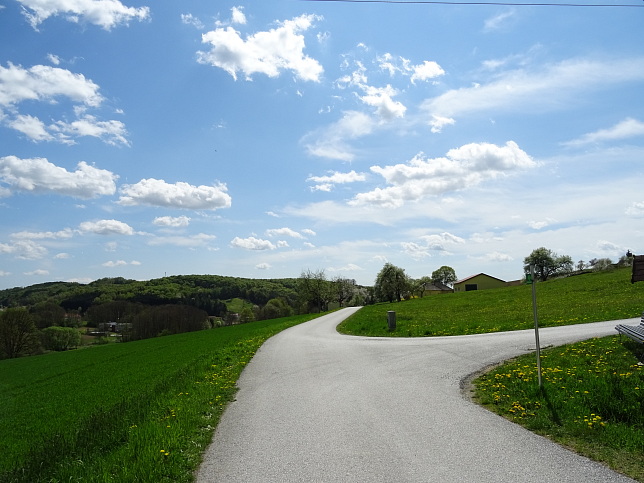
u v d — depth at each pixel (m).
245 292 141.88
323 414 9.07
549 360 12.13
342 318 52.28
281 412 9.51
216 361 19.00
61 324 85.31
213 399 11.05
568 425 7.26
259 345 24.92
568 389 9.09
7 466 9.52
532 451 6.38
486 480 5.48
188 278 143.50
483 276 106.69
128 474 6.06
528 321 23.98
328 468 6.17
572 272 87.62
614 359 11.25
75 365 35.16
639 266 14.66
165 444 7.20
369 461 6.34
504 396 9.37
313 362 16.47
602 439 6.57
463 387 10.73
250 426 8.61
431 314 39.12
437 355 15.48
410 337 22.98
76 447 7.94
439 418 8.29
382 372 13.30
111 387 19.94
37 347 63.88
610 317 21.72
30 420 15.50
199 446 7.48
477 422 7.93
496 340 17.48
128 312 90.31
